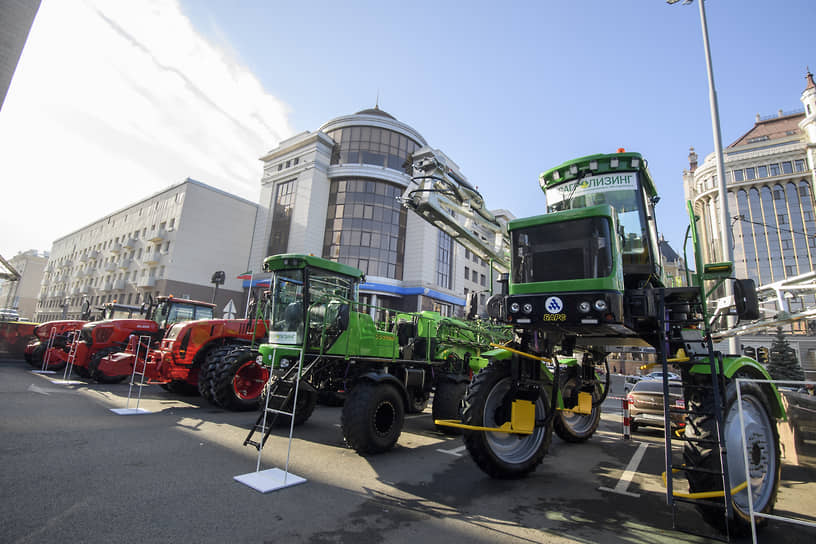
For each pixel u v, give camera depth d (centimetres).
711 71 1155
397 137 3288
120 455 459
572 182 504
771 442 379
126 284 3672
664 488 454
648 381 872
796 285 717
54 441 495
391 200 3167
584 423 759
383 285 2938
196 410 777
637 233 450
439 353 812
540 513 366
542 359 457
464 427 425
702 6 1194
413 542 293
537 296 411
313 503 358
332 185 3231
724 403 342
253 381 820
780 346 2259
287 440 590
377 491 401
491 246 732
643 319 404
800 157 5150
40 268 7856
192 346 844
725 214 1077
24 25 794
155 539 274
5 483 354
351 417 527
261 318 726
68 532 276
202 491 368
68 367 1213
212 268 3325
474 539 304
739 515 320
